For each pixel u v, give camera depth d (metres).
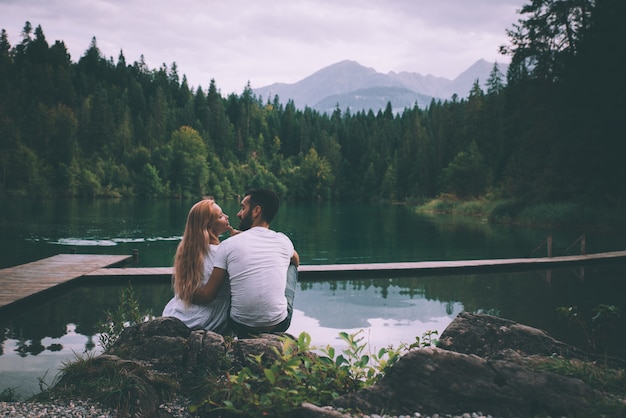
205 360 2.88
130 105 142.38
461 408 2.46
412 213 48.44
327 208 63.41
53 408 2.51
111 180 84.50
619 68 28.45
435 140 85.88
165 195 86.88
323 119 167.75
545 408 2.40
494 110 62.12
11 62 127.62
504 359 2.73
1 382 3.81
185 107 140.38
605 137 29.02
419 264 10.46
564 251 14.93
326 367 2.74
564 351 3.13
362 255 15.63
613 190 29.16
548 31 33.22
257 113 162.88
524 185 33.78
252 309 3.14
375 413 2.44
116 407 2.52
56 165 82.00
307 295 7.71
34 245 17.08
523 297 7.61
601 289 8.34
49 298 7.39
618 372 2.67
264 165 127.69
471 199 56.75
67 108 107.50
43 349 4.78
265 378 2.54
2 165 72.38
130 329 3.19
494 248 17.62
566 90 30.00
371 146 124.06
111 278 8.84
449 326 3.45
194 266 3.23
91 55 160.50
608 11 29.69
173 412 2.62
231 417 2.45
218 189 94.12
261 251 3.22
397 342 5.12
